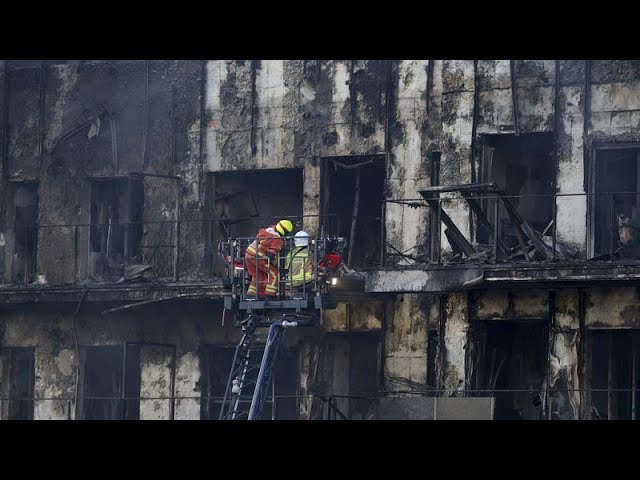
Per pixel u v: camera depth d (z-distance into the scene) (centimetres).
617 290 7325
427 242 7731
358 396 7794
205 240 8262
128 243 8456
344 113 7981
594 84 7494
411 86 7838
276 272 6819
